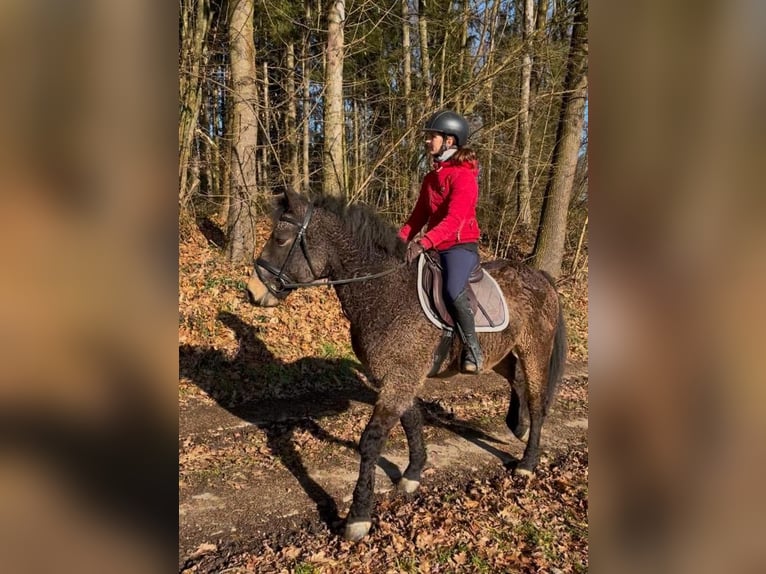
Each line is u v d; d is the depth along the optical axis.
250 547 3.16
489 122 10.04
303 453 4.35
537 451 4.18
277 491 3.76
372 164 10.14
